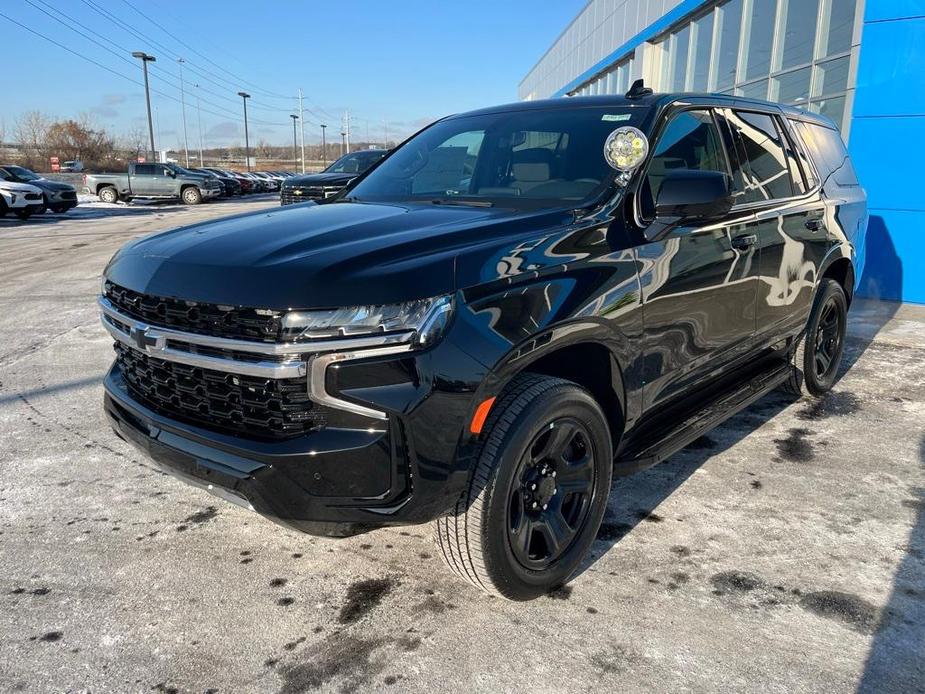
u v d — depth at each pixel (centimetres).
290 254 232
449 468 219
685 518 325
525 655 234
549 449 251
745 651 236
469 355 217
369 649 237
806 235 412
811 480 366
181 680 222
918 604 262
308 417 216
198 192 2911
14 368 554
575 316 243
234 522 321
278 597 265
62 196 2205
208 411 237
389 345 209
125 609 257
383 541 307
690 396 350
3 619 251
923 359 595
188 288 231
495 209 291
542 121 343
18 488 352
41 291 895
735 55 1249
